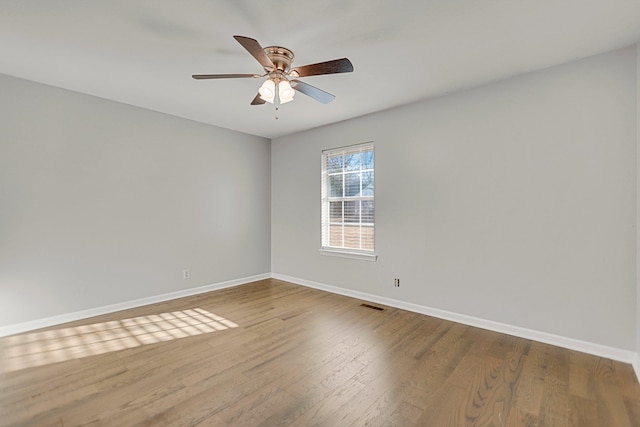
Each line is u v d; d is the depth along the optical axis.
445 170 3.15
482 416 1.70
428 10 1.84
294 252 4.77
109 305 3.36
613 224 2.31
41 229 2.93
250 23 1.97
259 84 2.92
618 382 2.01
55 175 3.01
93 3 1.77
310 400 1.84
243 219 4.70
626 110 2.25
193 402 1.82
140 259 3.61
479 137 2.93
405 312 3.40
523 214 2.70
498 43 2.20
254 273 4.88
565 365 2.22
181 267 3.98
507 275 2.79
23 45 2.23
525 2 1.76
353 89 3.01
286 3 1.78
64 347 2.52
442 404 1.80
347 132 4.04
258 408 1.76
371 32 2.07
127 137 3.48
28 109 2.85
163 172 3.80
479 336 2.74
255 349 2.50
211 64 2.53
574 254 2.46
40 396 1.87
